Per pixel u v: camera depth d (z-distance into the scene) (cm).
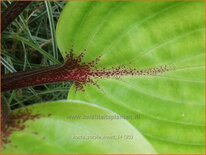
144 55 18
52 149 14
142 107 19
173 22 18
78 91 19
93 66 19
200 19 18
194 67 18
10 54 29
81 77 19
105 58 19
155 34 18
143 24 18
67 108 16
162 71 19
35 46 26
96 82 19
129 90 19
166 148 18
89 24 18
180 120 18
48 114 16
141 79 19
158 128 18
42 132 15
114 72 19
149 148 14
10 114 16
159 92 19
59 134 15
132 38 18
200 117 18
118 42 18
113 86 19
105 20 18
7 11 20
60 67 19
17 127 15
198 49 18
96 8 17
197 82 18
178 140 18
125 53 18
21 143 14
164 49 18
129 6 17
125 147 14
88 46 18
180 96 18
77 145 14
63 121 15
